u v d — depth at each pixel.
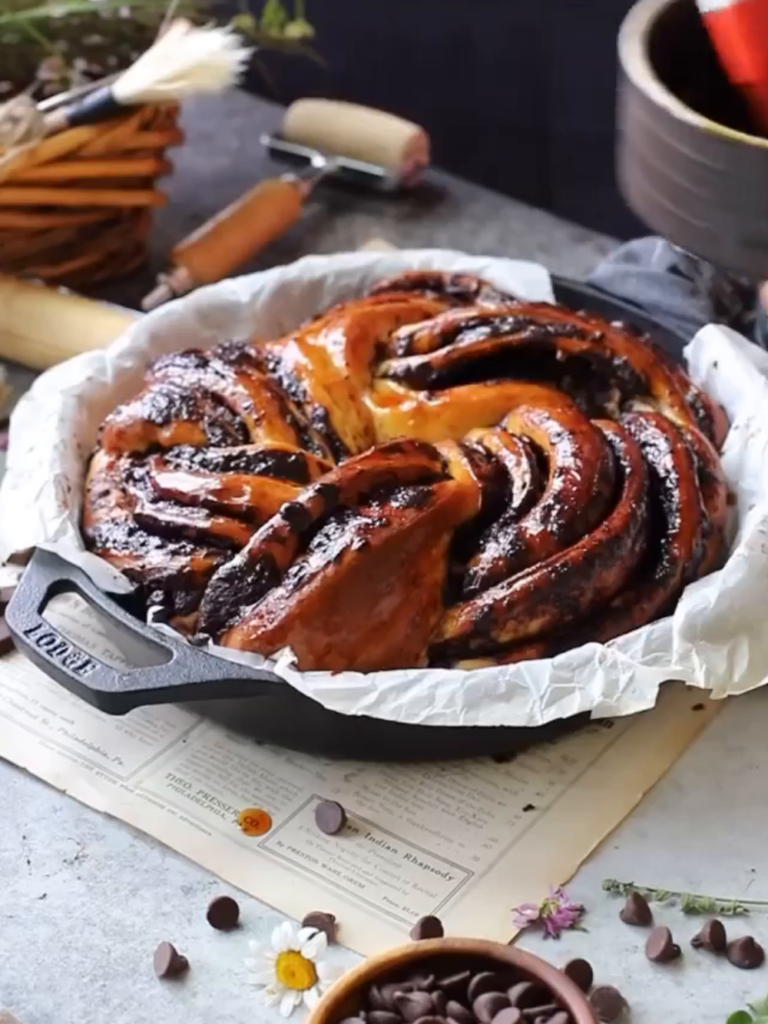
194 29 0.92
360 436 0.67
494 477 0.63
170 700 0.57
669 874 0.57
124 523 0.64
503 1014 0.48
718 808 0.59
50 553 0.63
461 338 0.69
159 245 0.96
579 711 0.57
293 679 0.57
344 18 1.15
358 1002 0.50
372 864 0.58
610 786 0.60
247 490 0.62
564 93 1.08
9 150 0.82
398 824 0.59
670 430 0.66
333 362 0.68
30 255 0.87
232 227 0.91
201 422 0.67
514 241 0.96
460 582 0.62
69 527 0.64
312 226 0.97
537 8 1.05
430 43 1.12
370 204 0.99
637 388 0.69
